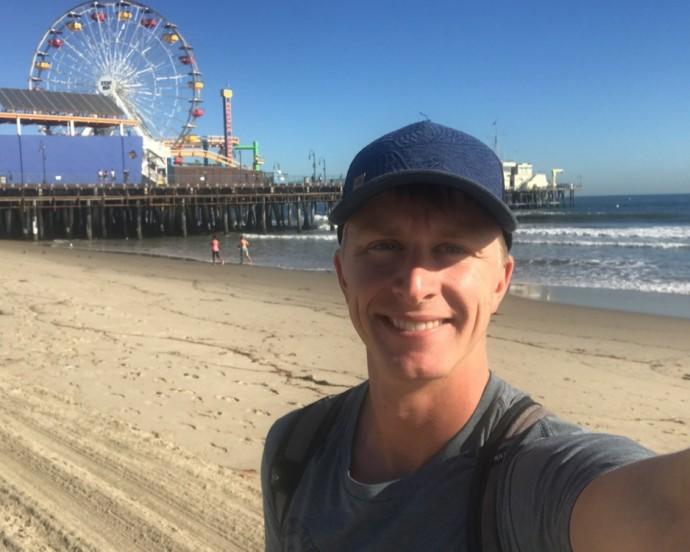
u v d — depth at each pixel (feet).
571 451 2.97
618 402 22.53
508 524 3.17
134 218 173.27
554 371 27.09
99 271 70.54
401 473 3.94
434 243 3.78
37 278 57.31
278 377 24.00
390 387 3.90
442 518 3.55
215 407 19.93
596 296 53.31
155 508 12.30
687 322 40.32
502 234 3.98
